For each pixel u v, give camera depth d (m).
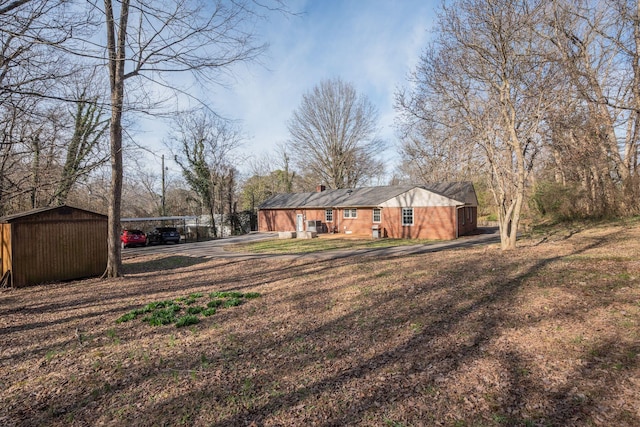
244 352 4.97
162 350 5.17
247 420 3.30
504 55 12.95
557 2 14.95
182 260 17.02
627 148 20.69
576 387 3.54
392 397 3.57
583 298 6.39
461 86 13.97
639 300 6.00
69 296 9.62
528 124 13.66
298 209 33.12
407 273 10.14
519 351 4.45
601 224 19.47
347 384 3.89
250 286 9.91
